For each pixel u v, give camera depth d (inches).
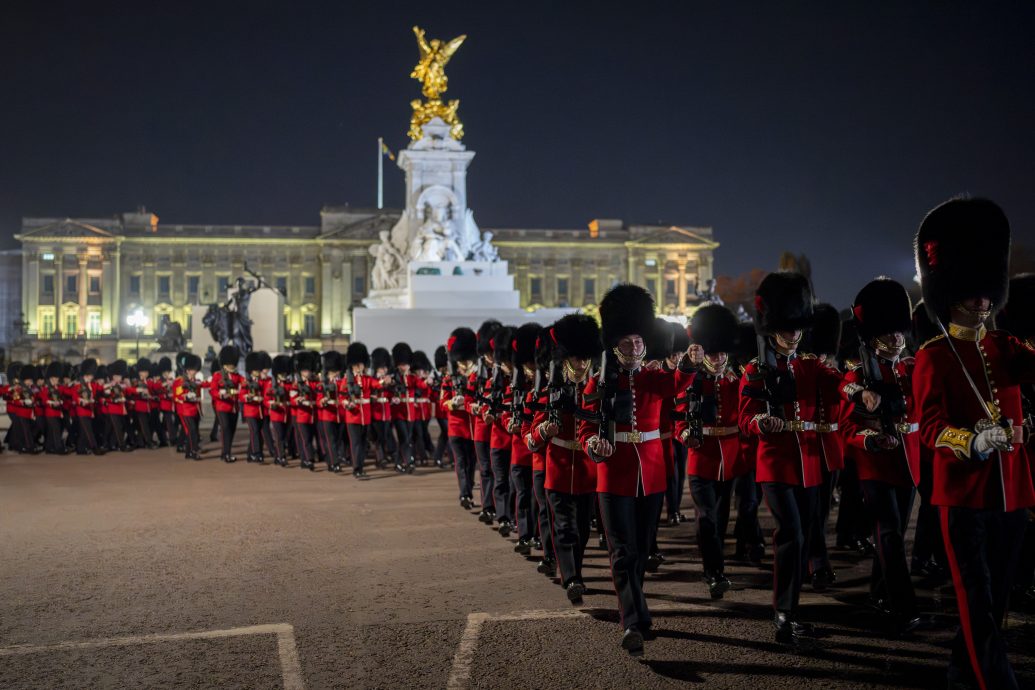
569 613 321.7
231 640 293.6
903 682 253.6
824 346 431.2
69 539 457.7
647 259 5206.7
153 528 487.2
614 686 250.7
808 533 308.8
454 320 1432.1
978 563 222.5
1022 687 249.8
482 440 509.0
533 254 5182.1
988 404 226.4
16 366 1123.9
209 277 4965.6
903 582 301.4
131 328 4849.9
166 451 970.7
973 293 230.2
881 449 308.7
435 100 1632.6
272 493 622.8
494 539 457.7
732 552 434.3
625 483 289.1
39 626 310.5
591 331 324.2
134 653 281.6
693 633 299.0
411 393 745.0
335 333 4872.0
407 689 249.4
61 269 4817.9
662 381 301.6
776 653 278.4
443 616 318.7
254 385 844.0
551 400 320.8
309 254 5034.5
